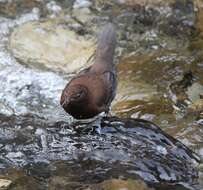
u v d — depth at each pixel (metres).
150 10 26.38
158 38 24.97
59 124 18.38
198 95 21.31
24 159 17.09
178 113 20.36
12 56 23.23
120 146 17.20
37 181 16.41
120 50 24.12
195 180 16.62
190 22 25.56
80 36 24.61
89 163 16.84
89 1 27.30
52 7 26.75
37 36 24.16
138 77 22.17
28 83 22.02
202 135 19.28
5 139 17.66
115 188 15.82
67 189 16.11
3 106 20.80
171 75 22.33
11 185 16.19
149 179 16.42
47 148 17.28
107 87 19.50
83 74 19.70
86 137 17.52
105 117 18.48
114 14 26.48
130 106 20.59
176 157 17.11
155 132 17.70
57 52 23.48
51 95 21.48
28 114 20.23
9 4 26.89
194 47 24.11
